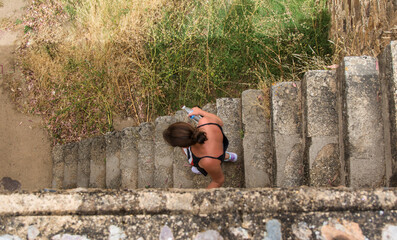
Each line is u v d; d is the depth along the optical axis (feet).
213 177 9.37
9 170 17.34
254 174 11.48
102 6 17.19
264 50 16.01
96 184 14.84
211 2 17.03
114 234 6.59
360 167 8.91
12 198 6.86
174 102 16.57
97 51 17.08
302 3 16.25
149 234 6.57
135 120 17.15
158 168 12.84
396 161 8.21
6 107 17.71
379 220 6.40
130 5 17.30
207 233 6.51
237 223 6.56
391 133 8.50
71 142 17.30
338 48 14.79
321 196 6.69
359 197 6.62
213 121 9.34
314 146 9.87
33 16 18.43
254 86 16.03
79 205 6.82
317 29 15.98
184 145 7.85
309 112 10.10
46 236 6.61
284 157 10.65
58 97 17.44
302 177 10.39
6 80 17.85
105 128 17.19
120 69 17.01
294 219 6.53
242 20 16.56
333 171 9.70
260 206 6.69
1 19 18.45
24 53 18.04
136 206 6.81
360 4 12.67
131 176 13.66
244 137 11.92
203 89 16.29
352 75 9.27
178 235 6.54
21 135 17.56
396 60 8.46
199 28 16.83
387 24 10.76
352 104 9.14
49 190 7.07
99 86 17.03
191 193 6.90
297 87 11.08
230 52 16.43
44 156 17.46
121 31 17.08
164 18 17.31
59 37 17.99
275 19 16.31
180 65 16.49
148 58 17.13
